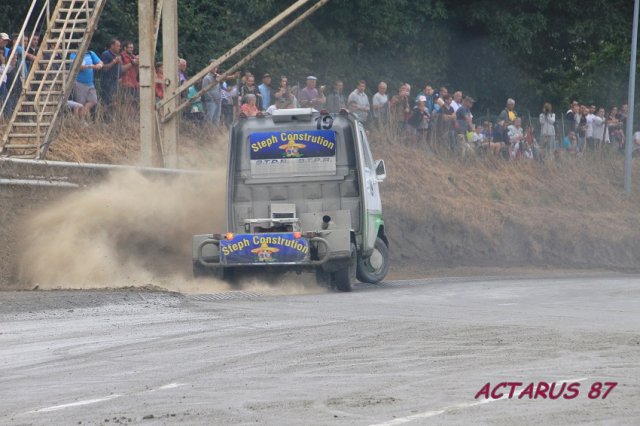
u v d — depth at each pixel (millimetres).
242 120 62438
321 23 128250
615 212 116812
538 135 121125
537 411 24531
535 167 116250
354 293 57094
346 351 33969
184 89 76625
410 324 40938
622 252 107625
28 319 41844
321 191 61875
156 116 76062
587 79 169000
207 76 86688
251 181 62000
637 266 105312
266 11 120562
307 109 61938
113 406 26078
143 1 75625
